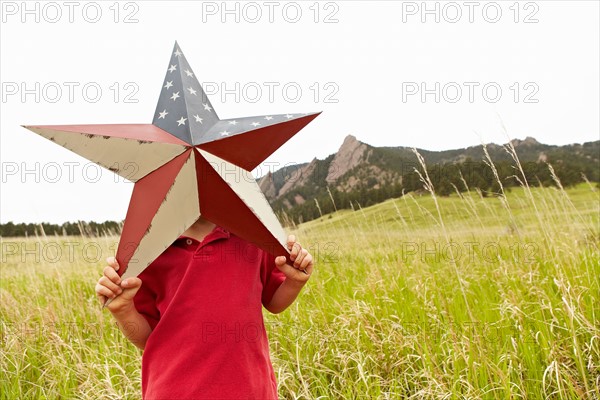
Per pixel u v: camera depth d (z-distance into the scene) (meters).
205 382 1.69
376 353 3.20
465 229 5.25
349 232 6.51
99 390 3.03
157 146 1.69
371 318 3.57
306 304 4.36
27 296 5.21
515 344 2.83
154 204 1.69
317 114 1.86
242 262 1.90
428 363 2.87
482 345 2.95
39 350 3.86
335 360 3.29
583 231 4.35
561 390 2.45
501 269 4.12
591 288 3.25
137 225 1.71
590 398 2.38
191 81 1.94
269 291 2.15
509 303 3.28
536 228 4.63
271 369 1.95
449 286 4.29
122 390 3.23
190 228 2.01
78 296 5.05
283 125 1.80
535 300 3.49
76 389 3.25
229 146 1.75
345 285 4.73
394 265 5.02
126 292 1.75
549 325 3.03
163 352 1.77
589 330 2.80
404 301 3.87
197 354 1.73
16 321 4.36
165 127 1.83
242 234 1.79
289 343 3.70
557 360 2.69
